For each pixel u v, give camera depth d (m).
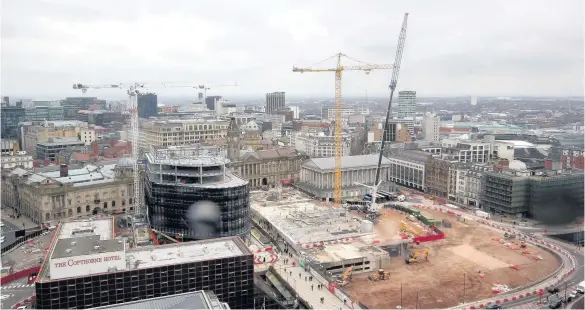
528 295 187.25
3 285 191.62
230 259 160.12
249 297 164.25
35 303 155.12
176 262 156.12
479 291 191.50
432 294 189.38
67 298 144.38
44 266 156.50
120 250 150.12
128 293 150.12
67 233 196.00
